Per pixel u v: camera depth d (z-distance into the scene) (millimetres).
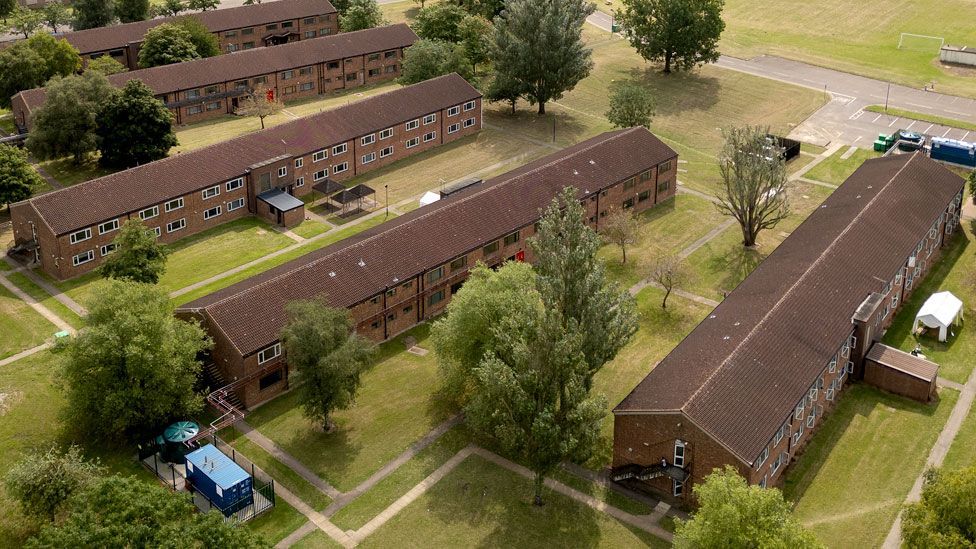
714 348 73312
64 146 119750
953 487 54562
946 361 84375
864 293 82812
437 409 77938
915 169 104812
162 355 70750
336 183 117000
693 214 115000
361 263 88000
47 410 76938
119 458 71750
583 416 63094
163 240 105562
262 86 151625
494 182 106125
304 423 76188
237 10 176375
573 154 111312
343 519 65750
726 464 63562
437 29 168000
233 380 78062
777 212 114562
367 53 163625
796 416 70062
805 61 176000
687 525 55531
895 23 197625
